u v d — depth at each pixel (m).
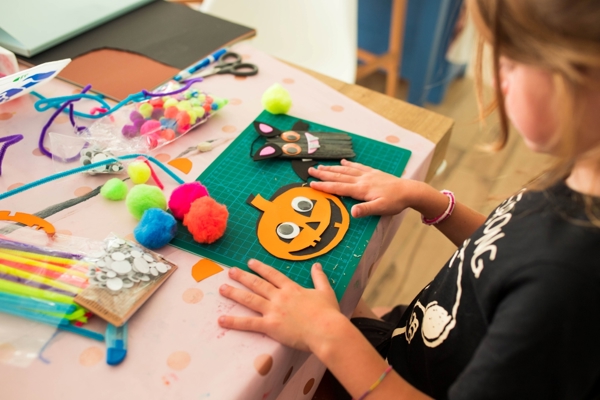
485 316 0.50
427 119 0.88
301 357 0.57
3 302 0.50
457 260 0.59
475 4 0.42
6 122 0.78
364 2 2.13
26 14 0.93
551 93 0.40
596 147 0.41
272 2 1.40
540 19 0.37
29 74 0.70
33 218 0.60
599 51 0.35
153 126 0.76
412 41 2.09
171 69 0.92
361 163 0.76
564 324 0.42
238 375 0.48
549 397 0.45
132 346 0.49
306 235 0.63
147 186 0.63
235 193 0.68
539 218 0.47
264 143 0.77
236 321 0.51
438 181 1.85
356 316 0.87
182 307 0.53
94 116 0.79
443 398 0.59
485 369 0.45
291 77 0.94
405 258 1.59
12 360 0.47
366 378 0.51
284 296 0.54
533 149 0.46
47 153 0.73
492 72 0.44
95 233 0.60
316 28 1.40
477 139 2.04
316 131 0.81
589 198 0.44
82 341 0.49
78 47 0.95
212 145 0.77
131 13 1.08
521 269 0.45
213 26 1.06
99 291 0.52
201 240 0.60
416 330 0.65
